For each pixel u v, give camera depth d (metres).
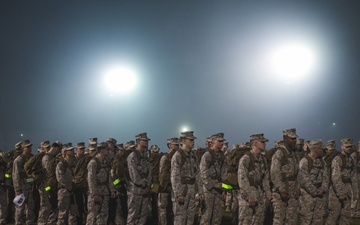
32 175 11.87
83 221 12.95
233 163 10.40
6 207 13.51
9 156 13.79
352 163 11.36
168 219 11.73
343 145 11.34
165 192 11.34
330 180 11.20
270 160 11.15
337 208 11.00
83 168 11.86
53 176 11.59
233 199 11.97
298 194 10.02
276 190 9.95
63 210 11.56
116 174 11.19
